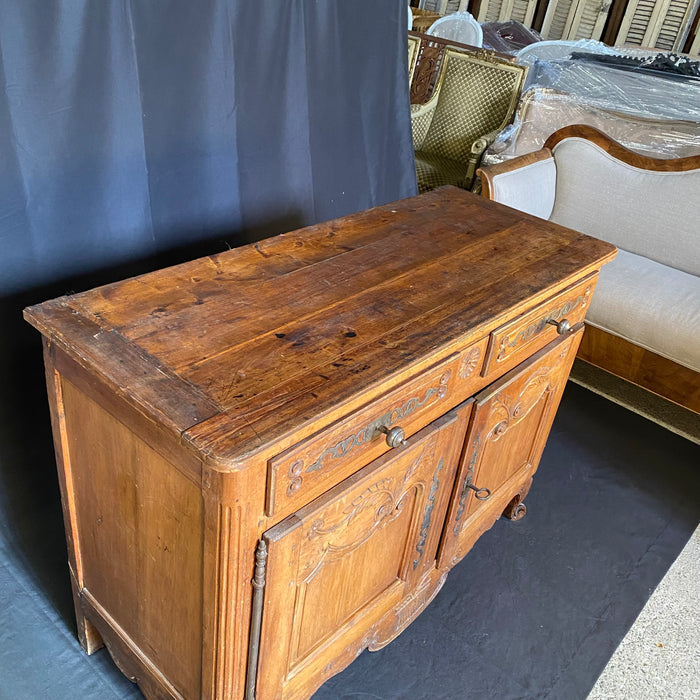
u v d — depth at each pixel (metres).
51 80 1.20
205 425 0.78
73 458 1.05
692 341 1.92
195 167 1.54
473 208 1.51
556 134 2.46
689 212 2.23
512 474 1.53
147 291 1.02
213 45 1.44
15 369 1.35
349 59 1.86
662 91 2.54
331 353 0.94
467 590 1.53
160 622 1.02
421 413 1.05
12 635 1.30
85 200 1.33
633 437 2.08
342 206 2.05
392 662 1.36
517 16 4.38
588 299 1.44
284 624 0.96
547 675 1.37
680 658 1.44
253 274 1.12
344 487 0.94
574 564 1.63
